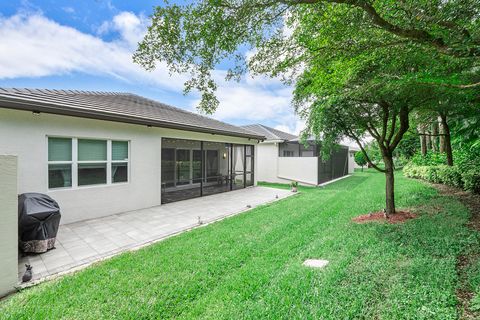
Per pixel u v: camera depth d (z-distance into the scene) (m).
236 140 11.66
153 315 2.45
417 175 11.56
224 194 10.62
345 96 4.52
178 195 10.00
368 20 3.10
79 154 6.10
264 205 8.05
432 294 2.35
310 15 3.26
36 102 4.95
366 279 2.74
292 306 2.39
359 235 4.34
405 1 2.66
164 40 3.14
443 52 2.93
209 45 3.19
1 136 4.85
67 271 3.53
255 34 3.29
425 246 3.54
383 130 5.44
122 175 7.10
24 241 4.02
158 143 8.05
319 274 2.93
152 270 3.38
